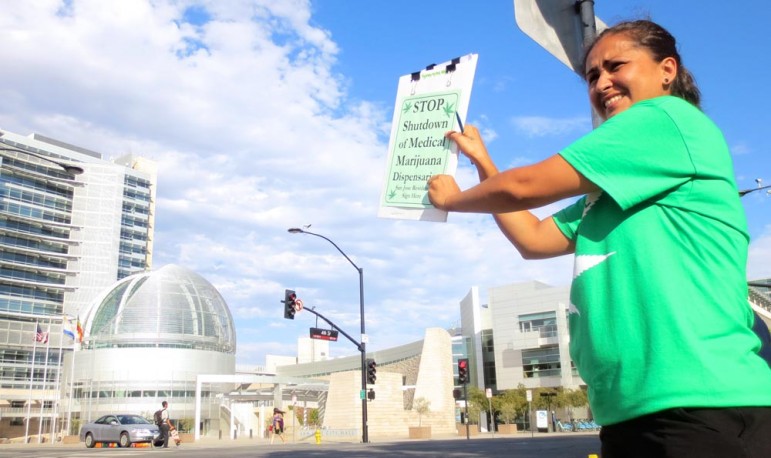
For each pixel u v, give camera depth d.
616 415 1.35
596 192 1.47
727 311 1.31
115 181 119.81
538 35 3.43
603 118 1.70
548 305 73.62
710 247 1.34
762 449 1.21
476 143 2.10
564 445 21.88
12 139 107.75
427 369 61.06
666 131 1.38
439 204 2.09
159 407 78.06
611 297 1.38
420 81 2.33
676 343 1.27
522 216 1.92
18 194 106.56
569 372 69.88
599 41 1.69
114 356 78.81
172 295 86.69
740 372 1.25
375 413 53.41
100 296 87.06
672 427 1.25
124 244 119.00
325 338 32.09
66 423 78.62
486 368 80.31
